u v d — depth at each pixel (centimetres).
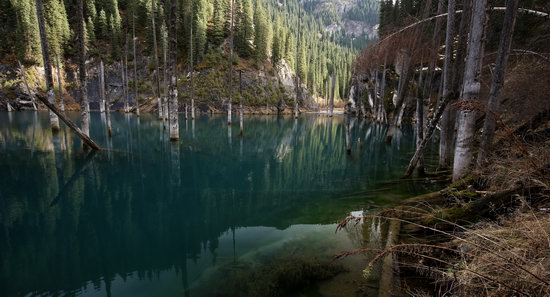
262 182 1278
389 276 424
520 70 1231
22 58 5138
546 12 1056
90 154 1642
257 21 6688
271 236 717
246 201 1020
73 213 884
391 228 584
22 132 2355
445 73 1037
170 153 1823
